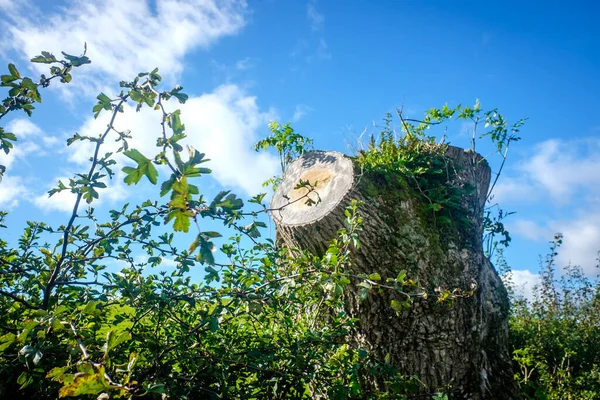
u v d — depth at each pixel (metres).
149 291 2.41
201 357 2.32
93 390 1.27
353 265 3.69
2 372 2.09
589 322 6.84
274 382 2.65
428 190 4.30
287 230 3.91
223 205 1.52
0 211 2.81
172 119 1.66
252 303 2.43
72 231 2.63
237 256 3.14
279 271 2.89
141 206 2.51
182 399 2.05
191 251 1.33
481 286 4.06
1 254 2.64
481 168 4.98
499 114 5.11
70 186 2.37
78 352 1.74
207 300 2.67
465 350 3.80
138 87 2.11
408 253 3.79
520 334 6.35
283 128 6.53
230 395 2.41
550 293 7.28
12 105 2.21
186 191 1.34
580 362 5.89
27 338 1.86
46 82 2.20
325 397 3.09
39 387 1.94
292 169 4.40
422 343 3.69
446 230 4.12
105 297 2.29
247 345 2.78
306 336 2.71
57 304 2.47
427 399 3.58
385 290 3.68
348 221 2.84
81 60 2.15
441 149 4.76
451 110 5.21
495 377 3.88
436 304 3.74
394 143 4.72
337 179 3.99
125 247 2.71
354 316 3.74
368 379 3.59
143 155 1.36
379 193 3.97
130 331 2.36
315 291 3.07
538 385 5.11
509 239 4.90
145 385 1.35
